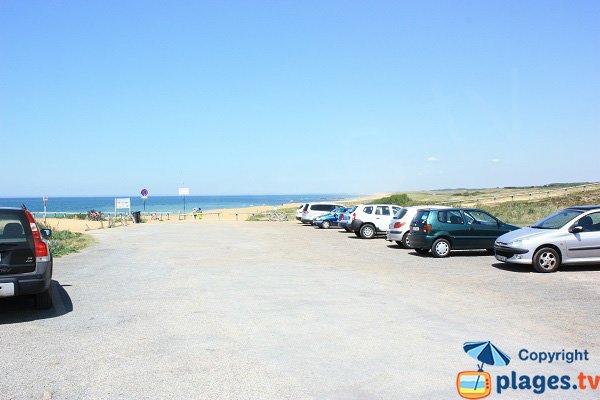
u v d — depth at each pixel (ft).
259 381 17.08
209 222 152.97
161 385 16.71
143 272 43.62
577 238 42.04
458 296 31.94
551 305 29.04
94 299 31.35
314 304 29.63
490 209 132.36
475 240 55.36
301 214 129.70
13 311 27.99
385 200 172.04
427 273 42.57
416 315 26.68
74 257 56.03
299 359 19.42
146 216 191.52
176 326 24.52
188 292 33.73
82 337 22.61
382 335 22.76
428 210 56.13
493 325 24.52
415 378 17.38
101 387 16.55
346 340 21.97
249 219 169.48
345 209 119.14
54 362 19.11
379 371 18.04
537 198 156.56
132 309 28.43
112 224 130.72
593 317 26.12
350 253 59.93
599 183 166.20
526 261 42.04
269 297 31.83
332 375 17.66
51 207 414.41
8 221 26.14
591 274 40.91
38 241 26.58
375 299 31.07
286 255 57.77
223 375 17.65
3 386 16.66
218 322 25.27
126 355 19.97
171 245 71.26
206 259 53.67
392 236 67.05
